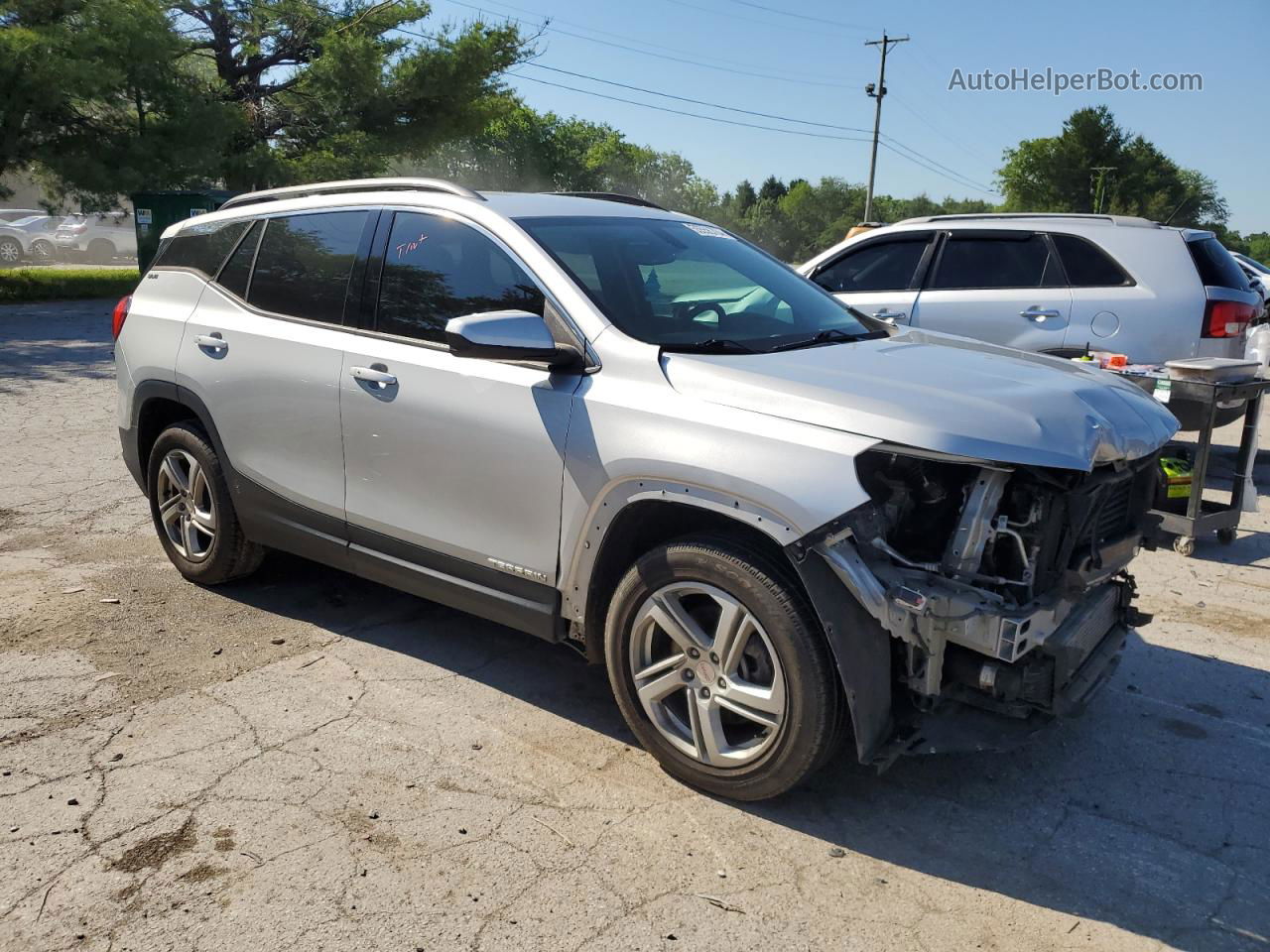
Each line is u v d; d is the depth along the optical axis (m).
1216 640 4.69
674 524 3.37
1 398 9.84
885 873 2.93
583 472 3.33
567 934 2.63
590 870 2.90
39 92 17.67
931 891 2.86
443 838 3.03
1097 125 78.31
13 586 4.97
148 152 19.98
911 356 3.59
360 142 24.92
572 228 3.93
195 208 21.16
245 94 25.98
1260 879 2.94
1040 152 80.31
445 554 3.83
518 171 61.03
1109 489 3.24
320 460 4.19
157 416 5.10
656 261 3.97
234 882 2.81
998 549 3.01
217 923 2.65
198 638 4.43
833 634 2.87
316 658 4.25
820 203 101.94
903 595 2.83
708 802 3.26
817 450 2.90
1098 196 77.69
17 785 3.25
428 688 4.01
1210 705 4.02
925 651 2.95
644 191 88.81
